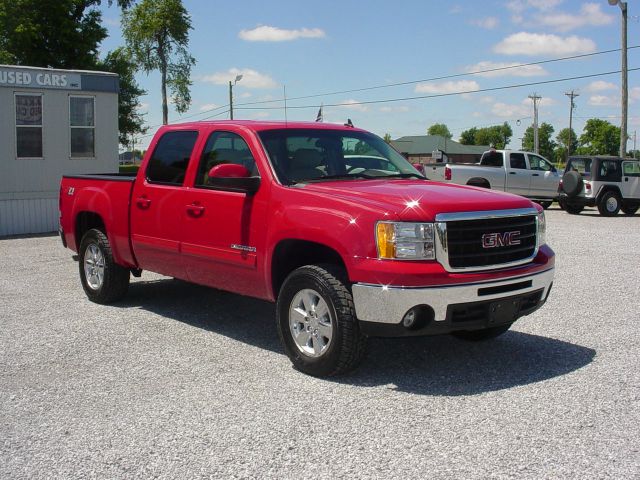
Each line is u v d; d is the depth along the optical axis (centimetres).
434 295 487
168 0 5300
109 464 388
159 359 589
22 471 381
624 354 598
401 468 379
